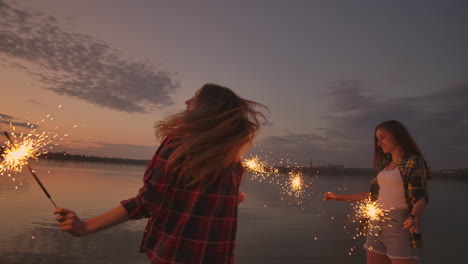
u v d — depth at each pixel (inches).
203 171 41.3
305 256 195.5
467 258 207.0
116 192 497.0
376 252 94.7
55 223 247.0
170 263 39.5
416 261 87.2
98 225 40.2
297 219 327.0
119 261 170.7
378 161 107.6
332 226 296.4
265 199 503.5
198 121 43.8
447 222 346.9
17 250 176.9
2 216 256.5
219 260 42.6
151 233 42.0
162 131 44.6
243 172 52.3
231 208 45.7
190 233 40.8
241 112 47.3
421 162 88.9
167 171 40.9
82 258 171.6
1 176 625.0
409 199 88.5
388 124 99.7
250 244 216.4
